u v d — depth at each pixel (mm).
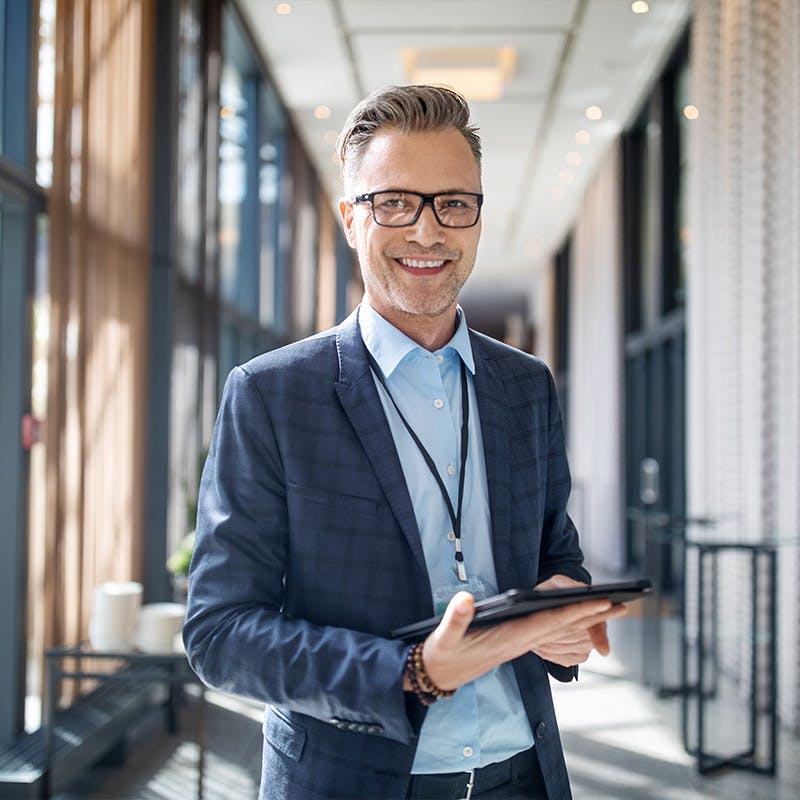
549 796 1358
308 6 7020
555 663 1378
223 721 4852
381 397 1372
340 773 1253
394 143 1285
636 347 10000
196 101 6312
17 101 3943
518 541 1385
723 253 6004
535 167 11281
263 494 1279
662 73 8297
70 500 4285
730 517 5004
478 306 24594
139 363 5227
